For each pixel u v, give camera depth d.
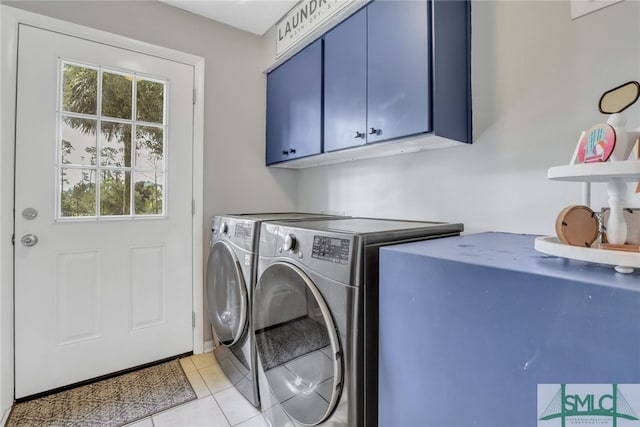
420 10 1.24
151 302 1.91
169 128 1.96
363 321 0.90
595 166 0.60
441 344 0.73
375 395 0.93
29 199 1.54
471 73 1.41
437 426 0.74
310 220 1.60
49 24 1.58
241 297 1.46
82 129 1.68
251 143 2.33
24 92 1.52
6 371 1.48
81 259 1.69
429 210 1.61
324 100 1.78
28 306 1.54
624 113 0.99
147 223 1.89
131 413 1.45
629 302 0.47
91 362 1.71
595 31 1.07
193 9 1.99
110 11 1.75
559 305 0.54
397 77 1.34
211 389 1.65
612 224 0.66
